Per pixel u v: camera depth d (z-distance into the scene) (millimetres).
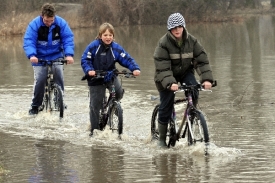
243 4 132875
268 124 20172
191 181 13148
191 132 16484
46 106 23688
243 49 51938
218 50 51906
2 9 97125
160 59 16391
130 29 100312
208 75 16516
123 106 25078
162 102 17031
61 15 106938
